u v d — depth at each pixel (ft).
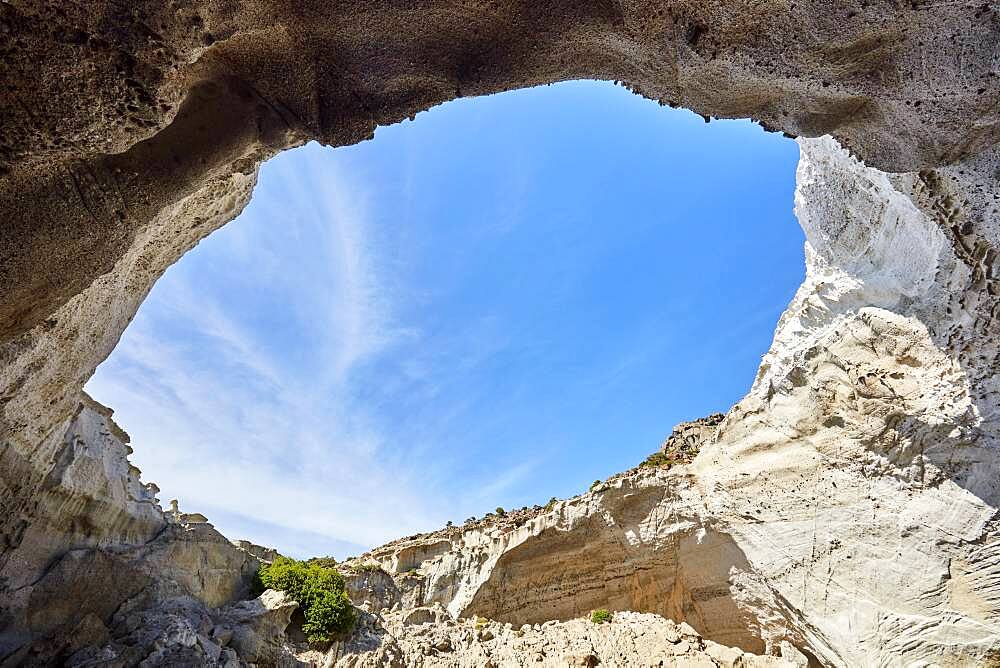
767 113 21.53
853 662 56.34
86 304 36.04
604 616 79.36
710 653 67.41
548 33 17.97
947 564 53.36
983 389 53.98
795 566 64.59
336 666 64.13
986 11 16.99
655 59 19.31
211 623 54.29
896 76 18.72
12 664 39.34
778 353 80.33
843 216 74.49
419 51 17.80
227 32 14.90
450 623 82.79
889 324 64.95
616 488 84.07
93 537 55.83
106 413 58.90
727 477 76.07
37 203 14.87
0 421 35.58
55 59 12.83
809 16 16.98
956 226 41.86
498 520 117.80
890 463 61.11
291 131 18.90
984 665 48.37
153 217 17.22
